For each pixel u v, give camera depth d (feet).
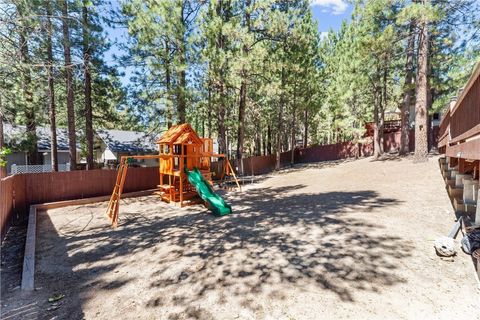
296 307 8.74
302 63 55.93
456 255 11.02
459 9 33.37
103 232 18.54
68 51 29.25
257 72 45.68
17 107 29.19
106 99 43.96
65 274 12.21
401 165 35.99
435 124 69.67
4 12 17.30
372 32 35.83
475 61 33.78
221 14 41.45
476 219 11.72
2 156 17.35
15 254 15.28
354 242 13.23
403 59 52.42
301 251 12.81
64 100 45.80
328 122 92.32
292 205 22.53
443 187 21.34
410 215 16.24
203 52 37.76
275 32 44.04
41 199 27.45
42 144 57.47
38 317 9.00
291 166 67.87
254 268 11.56
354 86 50.49
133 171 35.55
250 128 81.76
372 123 77.97
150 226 19.65
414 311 8.20
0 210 17.01
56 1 19.93
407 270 10.39
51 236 17.88
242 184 41.09
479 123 9.64
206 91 42.83
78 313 9.13
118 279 11.51
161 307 9.25
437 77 45.55
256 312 8.63
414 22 32.48
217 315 8.62
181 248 14.62
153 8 32.86
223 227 18.04
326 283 9.97
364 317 8.08
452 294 8.82
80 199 29.50
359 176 34.65
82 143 53.93
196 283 10.71
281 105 61.62
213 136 94.27
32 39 19.71
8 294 10.53
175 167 30.01
